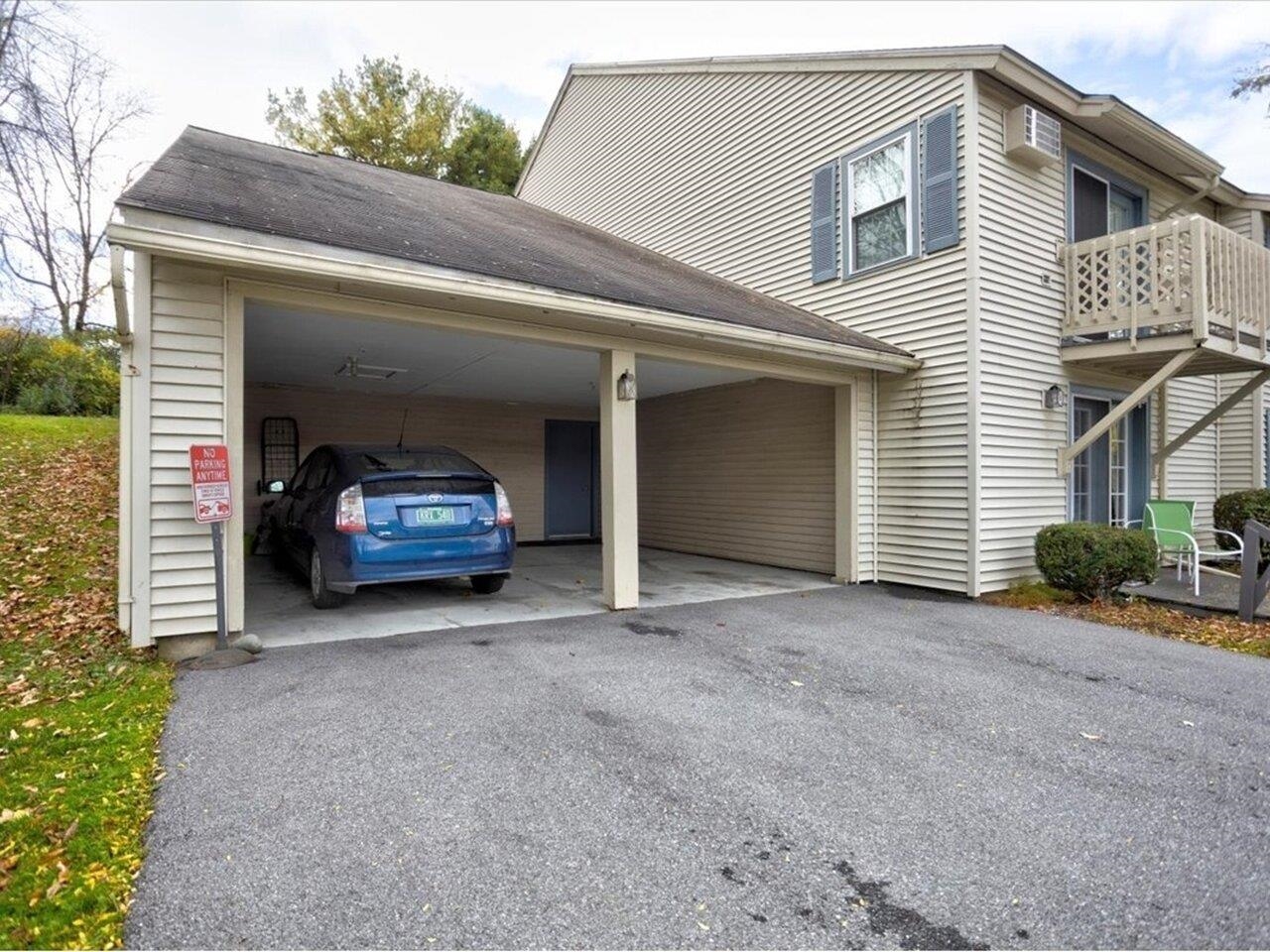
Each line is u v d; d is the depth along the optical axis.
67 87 16.34
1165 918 2.06
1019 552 7.54
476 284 4.89
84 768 2.89
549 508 12.22
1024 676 4.39
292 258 4.23
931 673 4.42
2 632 4.75
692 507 10.91
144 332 4.25
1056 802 2.76
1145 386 7.18
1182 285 7.18
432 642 5.01
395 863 2.28
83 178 17.73
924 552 7.59
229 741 3.19
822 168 8.96
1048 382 7.88
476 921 2.01
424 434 10.97
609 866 2.29
